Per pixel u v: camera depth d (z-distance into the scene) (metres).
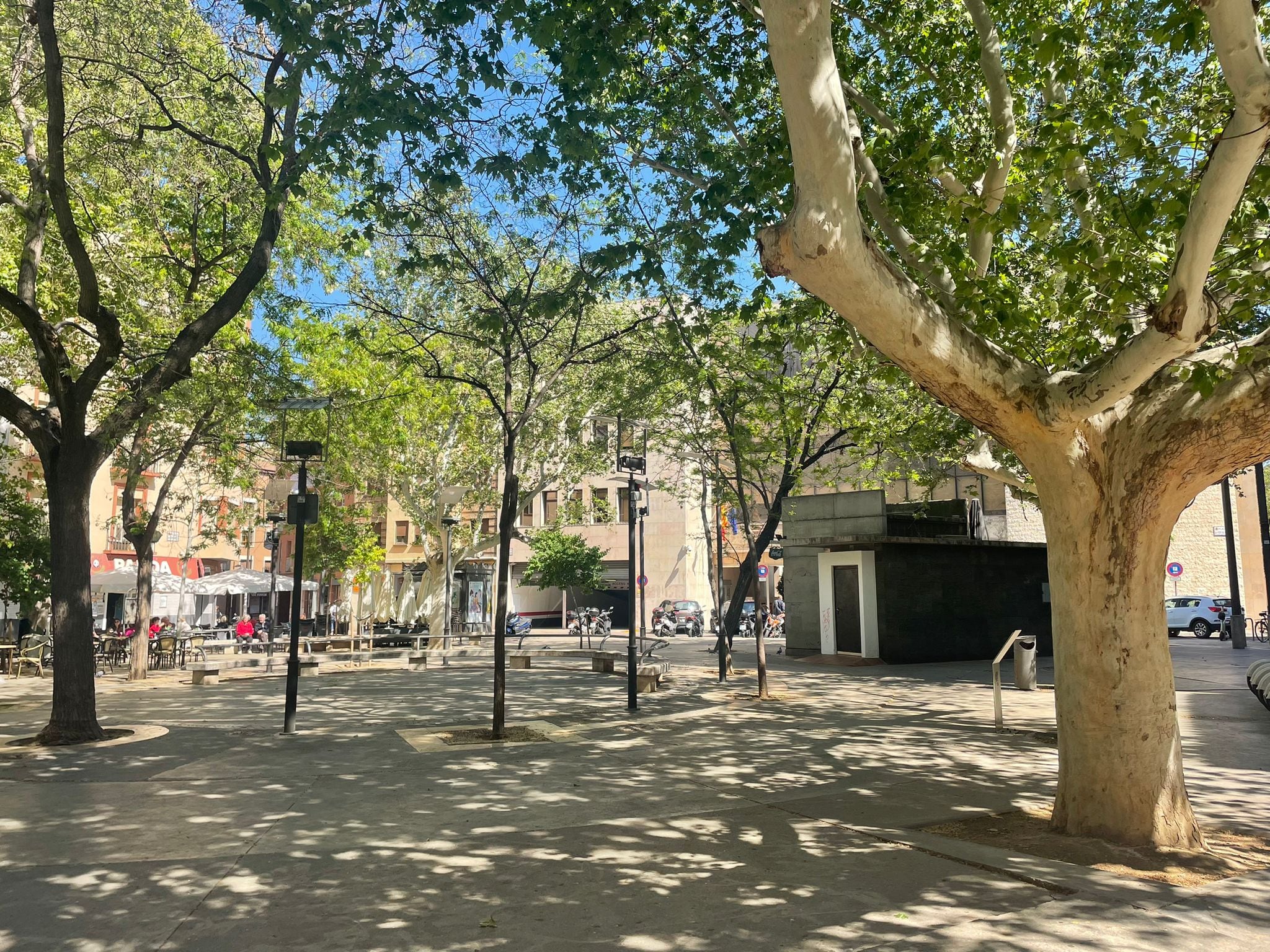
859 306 5.33
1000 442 6.41
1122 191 8.41
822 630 24.22
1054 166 7.17
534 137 9.69
